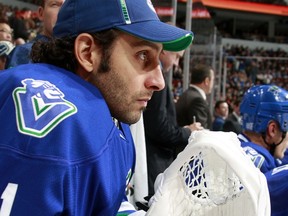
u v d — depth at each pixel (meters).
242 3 14.60
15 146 0.52
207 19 4.14
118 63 0.64
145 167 1.56
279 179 0.97
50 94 0.57
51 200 0.50
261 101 1.49
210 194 0.70
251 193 0.64
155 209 0.70
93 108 0.59
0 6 7.84
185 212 0.71
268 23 17.22
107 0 0.64
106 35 0.63
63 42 0.66
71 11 0.66
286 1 15.51
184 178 0.71
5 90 0.58
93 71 0.65
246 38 15.77
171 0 2.67
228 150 0.66
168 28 0.66
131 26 0.63
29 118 0.53
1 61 1.97
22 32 4.14
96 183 0.55
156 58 0.66
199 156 0.70
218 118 5.02
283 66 13.04
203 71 2.59
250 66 12.22
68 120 0.54
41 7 1.58
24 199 0.50
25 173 0.50
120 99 0.65
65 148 0.52
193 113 2.42
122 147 0.66
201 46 3.90
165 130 1.75
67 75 0.64
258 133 1.50
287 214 0.95
